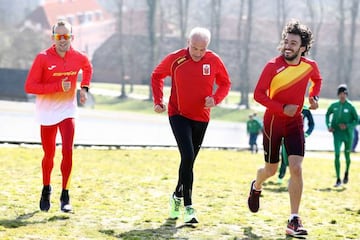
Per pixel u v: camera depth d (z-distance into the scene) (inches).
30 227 342.0
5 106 1873.8
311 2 3966.5
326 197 532.7
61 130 379.2
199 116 373.1
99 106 3287.4
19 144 882.1
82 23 4480.8
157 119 2017.7
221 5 4126.5
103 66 4249.5
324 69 3823.8
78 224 355.9
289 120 354.6
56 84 368.2
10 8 4037.9
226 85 375.9
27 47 3983.8
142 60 4158.5
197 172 684.7
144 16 4252.0
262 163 911.0
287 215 416.8
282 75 350.0
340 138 649.0
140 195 474.0
